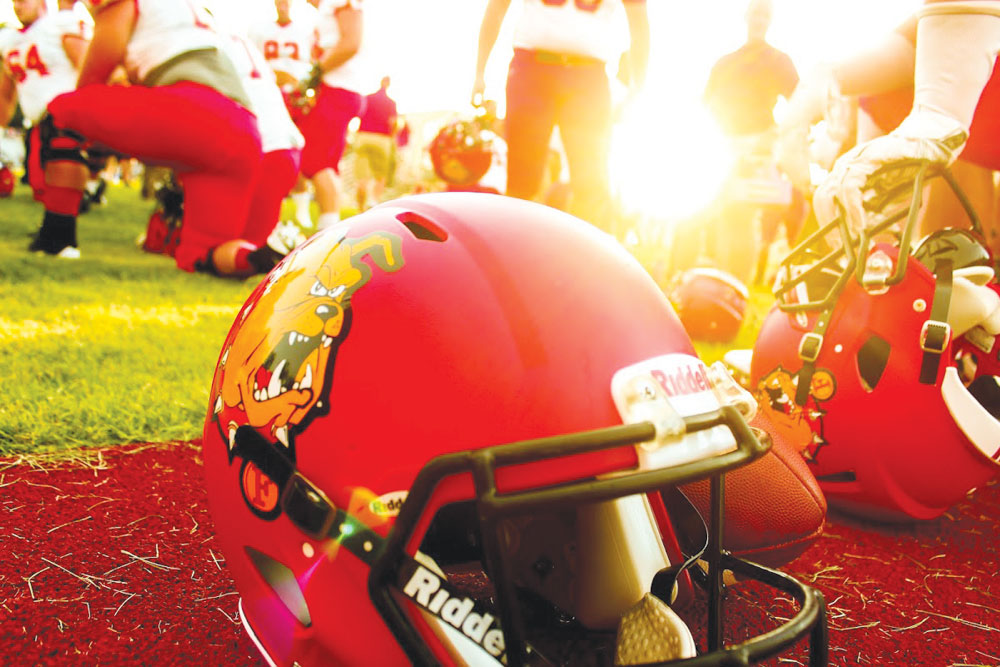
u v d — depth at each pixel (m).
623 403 0.80
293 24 5.41
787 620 1.28
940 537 1.71
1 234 5.50
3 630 1.13
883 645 1.25
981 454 1.52
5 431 1.83
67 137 4.58
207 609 1.23
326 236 1.02
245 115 3.70
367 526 0.81
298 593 0.93
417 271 0.89
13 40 4.76
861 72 2.11
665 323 0.90
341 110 5.00
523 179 3.47
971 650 1.25
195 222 3.93
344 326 0.88
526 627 1.08
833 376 1.63
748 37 4.41
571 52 3.26
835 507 1.80
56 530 1.45
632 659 0.89
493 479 0.74
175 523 1.52
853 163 1.63
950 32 1.55
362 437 0.83
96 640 1.12
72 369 2.30
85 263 4.57
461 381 0.81
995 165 2.19
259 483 0.92
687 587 1.08
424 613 0.80
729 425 0.83
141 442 1.93
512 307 0.85
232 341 1.04
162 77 3.52
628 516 1.00
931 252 1.60
